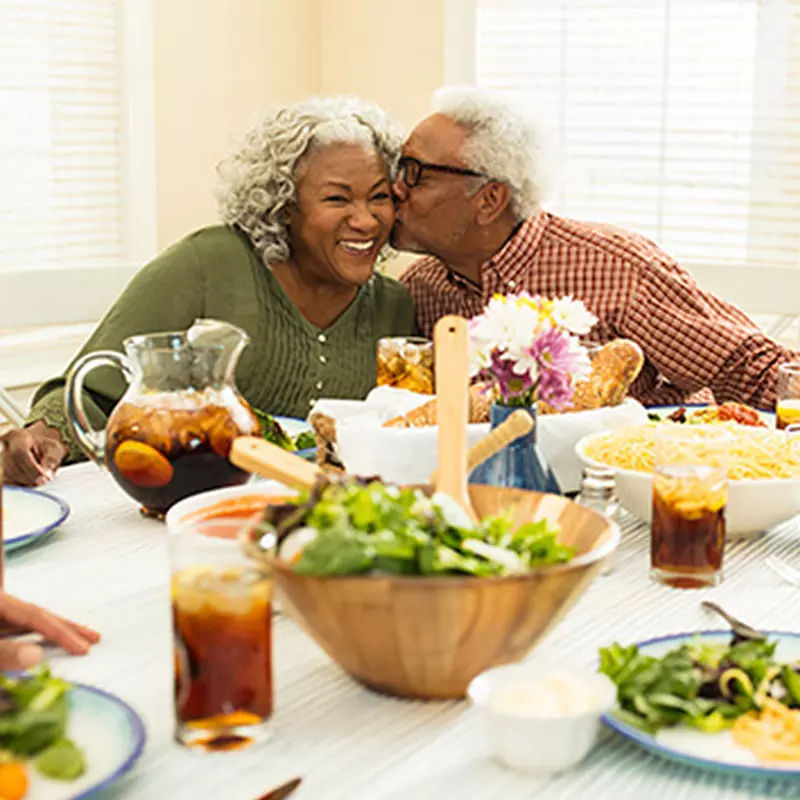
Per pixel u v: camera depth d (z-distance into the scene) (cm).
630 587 141
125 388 227
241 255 249
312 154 242
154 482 157
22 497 166
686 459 141
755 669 105
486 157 249
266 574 102
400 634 102
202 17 400
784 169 395
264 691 103
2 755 92
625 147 414
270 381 251
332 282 254
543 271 262
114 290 282
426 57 418
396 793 96
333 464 171
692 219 410
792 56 388
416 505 108
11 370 379
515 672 103
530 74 422
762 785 97
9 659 108
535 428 150
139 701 111
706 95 401
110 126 390
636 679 105
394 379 200
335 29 434
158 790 95
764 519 154
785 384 198
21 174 371
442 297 271
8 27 362
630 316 260
